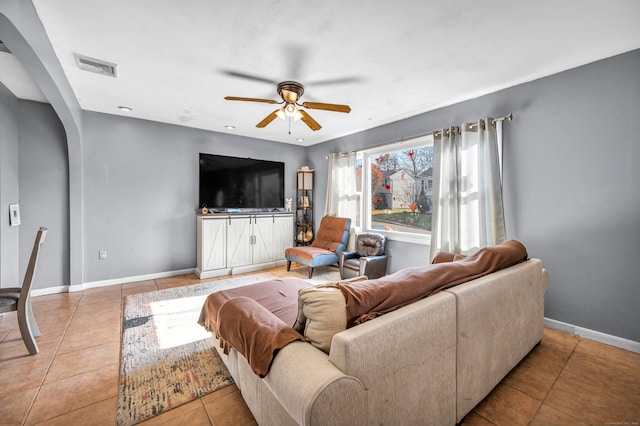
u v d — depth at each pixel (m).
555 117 2.56
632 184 2.18
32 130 3.35
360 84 2.80
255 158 5.18
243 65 2.43
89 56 2.29
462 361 1.40
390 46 2.13
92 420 1.49
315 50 2.20
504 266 1.87
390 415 1.08
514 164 2.82
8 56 2.38
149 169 4.14
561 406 1.59
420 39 2.05
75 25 1.89
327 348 1.08
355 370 0.96
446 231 3.32
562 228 2.53
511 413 1.53
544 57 2.29
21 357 2.09
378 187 4.53
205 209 4.45
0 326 2.59
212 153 4.70
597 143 2.34
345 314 1.10
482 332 1.52
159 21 1.85
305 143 5.64
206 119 4.05
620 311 2.25
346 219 4.55
